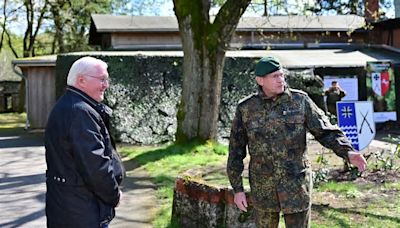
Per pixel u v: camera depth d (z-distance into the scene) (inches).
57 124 121.2
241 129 138.9
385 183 279.3
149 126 581.9
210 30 466.9
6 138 663.1
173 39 885.8
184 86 477.4
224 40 466.9
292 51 837.8
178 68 592.7
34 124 731.4
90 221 121.0
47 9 1202.0
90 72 125.3
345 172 305.1
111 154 128.0
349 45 919.0
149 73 583.8
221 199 193.3
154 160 418.9
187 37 468.1
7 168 418.9
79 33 1221.7
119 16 915.4
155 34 879.1
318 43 856.9
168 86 589.3
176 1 471.2
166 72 589.3
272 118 129.9
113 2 1159.0
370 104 316.5
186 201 213.3
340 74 729.0
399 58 777.6
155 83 585.6
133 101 578.2
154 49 849.5
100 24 863.1
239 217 185.0
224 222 191.0
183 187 216.1
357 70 733.3
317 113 131.0
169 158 420.8
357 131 314.3
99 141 120.6
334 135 128.8
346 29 892.6
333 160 354.6
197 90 470.3
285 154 129.2
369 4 885.8
